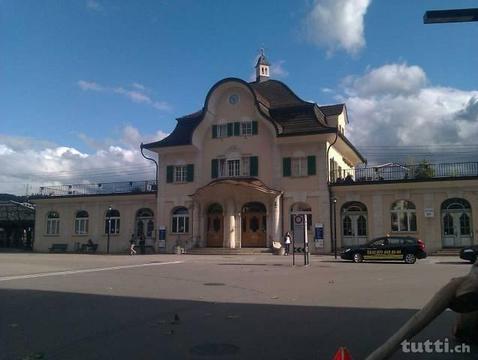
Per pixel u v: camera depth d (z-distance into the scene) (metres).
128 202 44.75
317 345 7.47
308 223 38.19
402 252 26.66
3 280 16.64
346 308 10.78
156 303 11.57
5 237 56.56
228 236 38.84
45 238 48.00
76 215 46.97
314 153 38.56
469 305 6.05
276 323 9.14
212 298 12.39
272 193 38.09
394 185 35.94
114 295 12.96
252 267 23.12
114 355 6.96
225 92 41.88
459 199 34.69
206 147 42.00
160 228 42.22
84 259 30.56
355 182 37.03
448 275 18.47
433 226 34.94
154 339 7.91
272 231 38.19
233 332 8.39
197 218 40.19
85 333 8.35
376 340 7.78
